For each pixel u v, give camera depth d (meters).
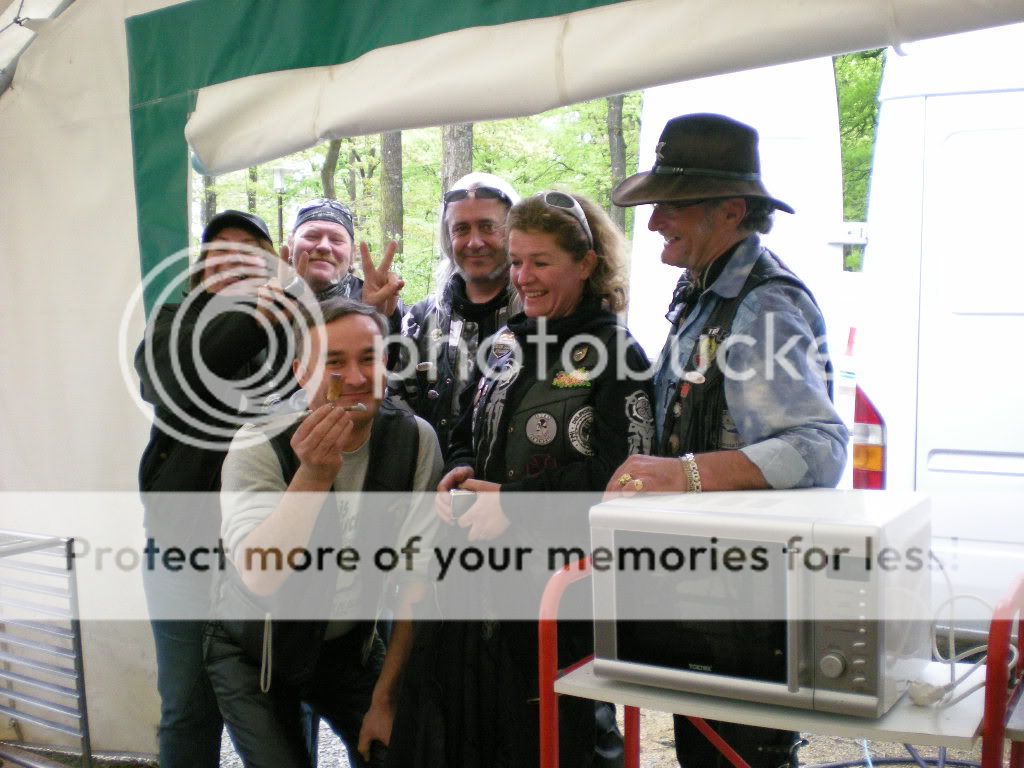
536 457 2.14
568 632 2.15
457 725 2.15
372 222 10.87
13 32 3.18
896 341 3.63
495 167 11.02
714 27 1.95
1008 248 3.51
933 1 1.71
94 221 3.11
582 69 2.12
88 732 3.07
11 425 3.38
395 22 2.39
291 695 2.35
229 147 2.71
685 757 2.27
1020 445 3.49
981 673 1.88
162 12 2.85
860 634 1.64
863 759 3.26
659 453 2.18
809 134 4.23
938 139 3.57
